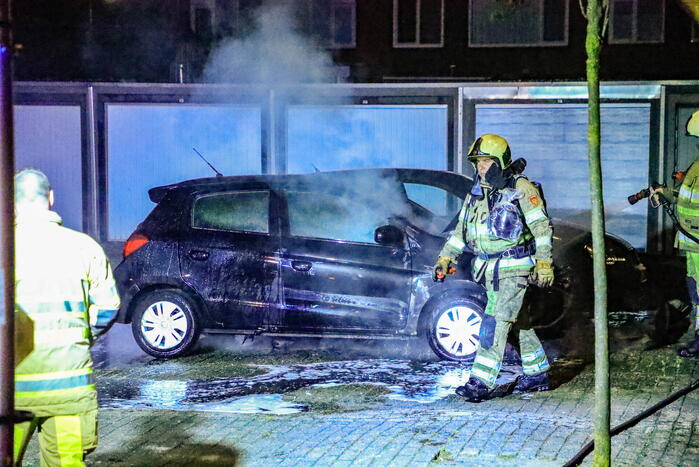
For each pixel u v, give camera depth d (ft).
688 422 19.21
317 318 27.71
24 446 12.76
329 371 26.11
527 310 22.95
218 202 28.55
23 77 66.69
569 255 29.40
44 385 12.59
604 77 66.69
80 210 58.59
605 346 14.35
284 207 28.30
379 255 27.55
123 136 58.34
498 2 65.77
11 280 10.43
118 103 58.18
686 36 65.41
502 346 21.97
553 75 66.64
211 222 28.45
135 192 58.54
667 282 32.78
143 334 28.25
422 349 29.14
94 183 58.34
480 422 19.11
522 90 57.11
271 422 19.39
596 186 13.96
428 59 68.08
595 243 14.20
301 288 27.76
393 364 26.99
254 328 28.07
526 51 67.10
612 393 22.70
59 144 58.39
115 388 24.21
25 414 10.70
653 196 28.25
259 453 17.15
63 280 12.77
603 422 14.44
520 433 18.19
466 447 17.17
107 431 18.78
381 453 16.93
